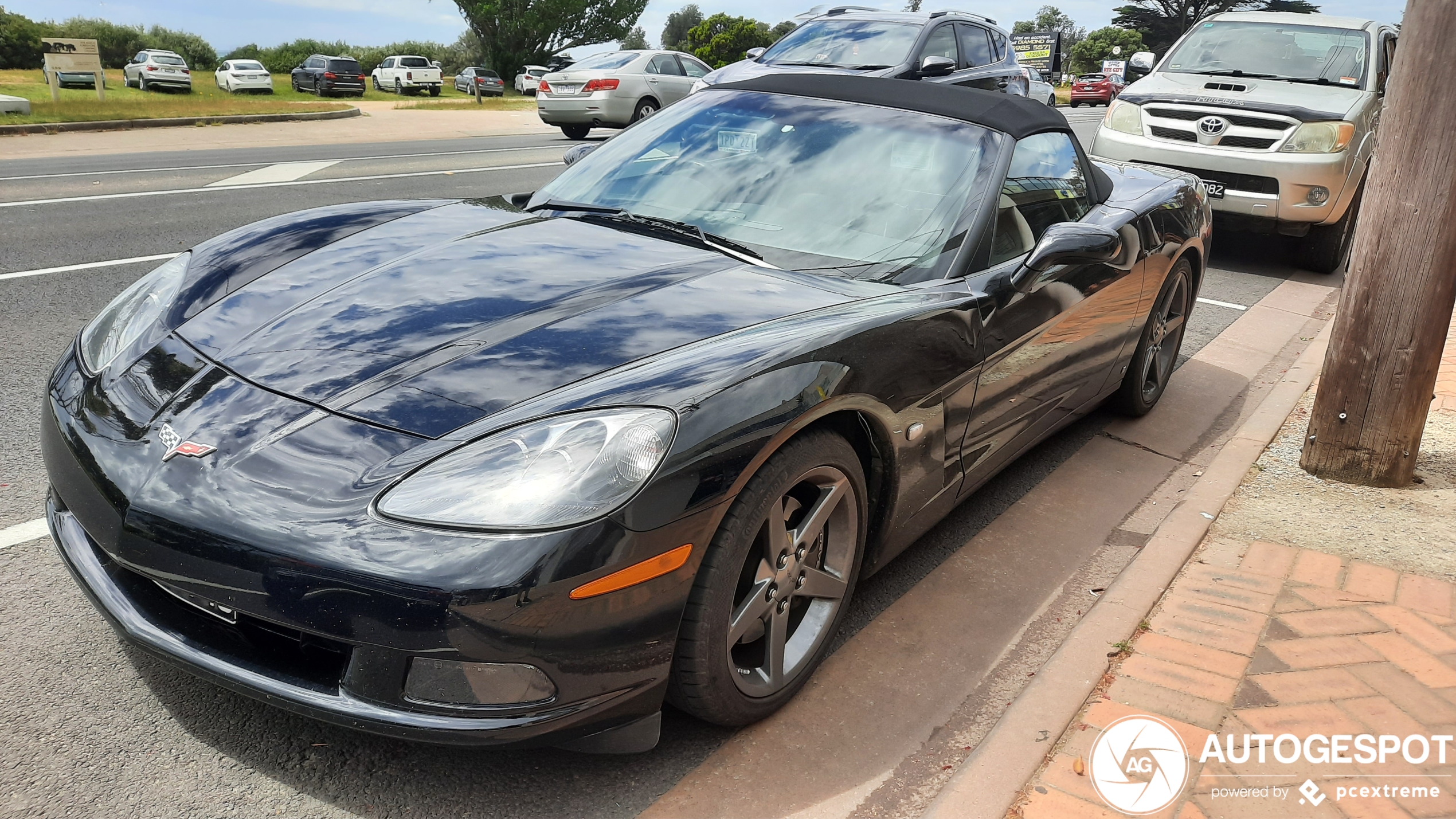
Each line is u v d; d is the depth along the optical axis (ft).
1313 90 24.73
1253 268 25.75
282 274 8.07
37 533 9.05
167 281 8.17
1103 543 10.67
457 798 6.29
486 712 5.66
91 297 16.70
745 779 6.68
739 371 6.41
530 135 59.77
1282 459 12.49
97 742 6.47
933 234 9.05
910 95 10.64
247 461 5.99
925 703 7.70
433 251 8.45
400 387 6.37
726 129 10.57
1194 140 24.67
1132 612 8.59
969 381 8.50
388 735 5.64
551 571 5.52
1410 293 10.97
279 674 5.90
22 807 5.87
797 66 31.68
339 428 6.09
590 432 5.87
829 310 7.61
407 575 5.44
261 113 69.21
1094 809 6.30
